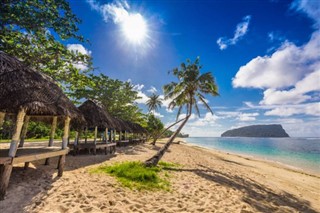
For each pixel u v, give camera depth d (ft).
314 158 91.15
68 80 37.11
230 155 85.35
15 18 25.90
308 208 19.66
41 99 15.02
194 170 30.83
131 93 95.66
